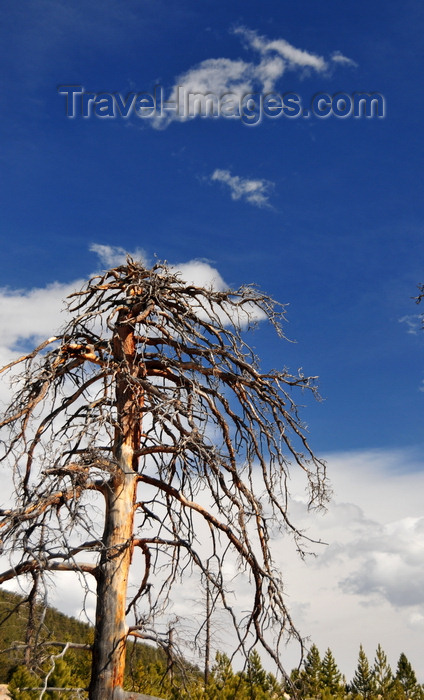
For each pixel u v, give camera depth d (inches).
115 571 431.2
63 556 393.1
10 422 449.7
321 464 498.0
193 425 440.1
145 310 491.8
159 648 443.2
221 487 452.1
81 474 419.5
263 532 474.9
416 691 1777.8
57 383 495.5
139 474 468.1
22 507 402.9
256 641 457.7
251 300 517.0
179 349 509.4
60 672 488.7
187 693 454.3
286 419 497.7
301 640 455.8
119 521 444.8
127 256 519.8
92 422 421.1
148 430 506.0
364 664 1812.3
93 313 485.4
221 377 504.7
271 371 500.7
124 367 469.4
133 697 407.5
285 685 457.4
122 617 426.0
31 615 406.0
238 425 506.3
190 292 523.5
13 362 460.4
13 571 395.5
